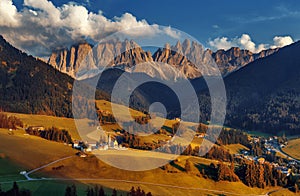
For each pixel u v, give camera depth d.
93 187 110.12
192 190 132.25
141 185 121.12
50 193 102.25
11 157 131.12
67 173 122.25
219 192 138.62
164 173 136.12
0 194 91.12
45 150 144.75
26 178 114.00
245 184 154.75
